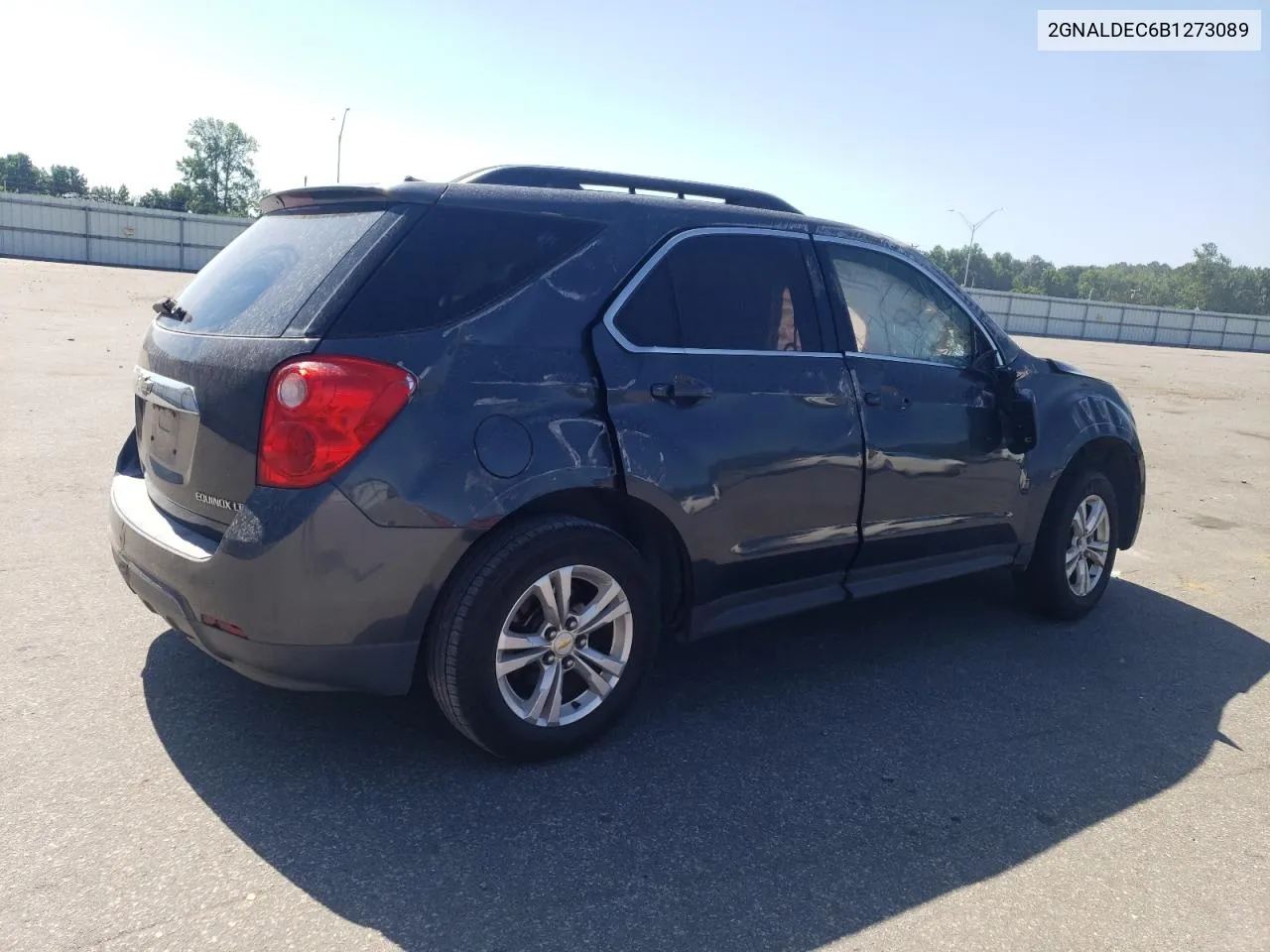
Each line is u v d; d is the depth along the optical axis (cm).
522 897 262
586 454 319
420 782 315
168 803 295
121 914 245
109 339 1507
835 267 407
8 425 816
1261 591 593
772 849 292
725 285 368
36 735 329
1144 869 295
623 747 349
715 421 351
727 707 388
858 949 251
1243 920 272
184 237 5084
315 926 245
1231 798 339
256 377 286
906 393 415
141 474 374
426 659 314
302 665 290
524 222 328
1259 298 14900
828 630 485
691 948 247
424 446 289
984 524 459
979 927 263
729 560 363
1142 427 1359
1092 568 525
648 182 386
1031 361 490
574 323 325
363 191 319
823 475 384
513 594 308
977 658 457
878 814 316
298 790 306
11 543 521
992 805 326
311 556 279
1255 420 1531
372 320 291
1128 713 406
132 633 417
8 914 242
